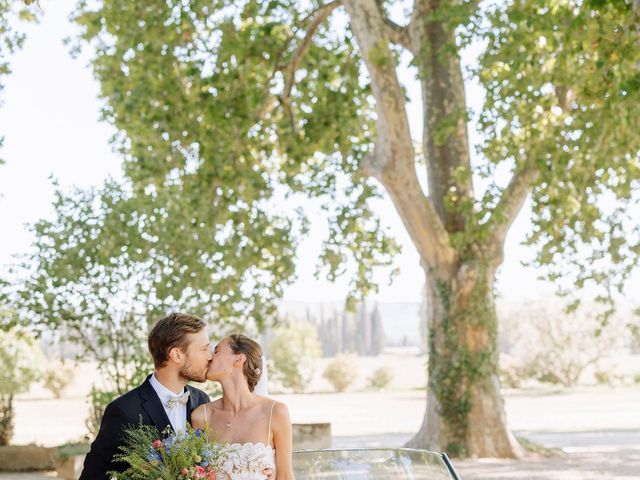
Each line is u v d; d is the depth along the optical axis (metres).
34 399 52.09
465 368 18.17
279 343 61.12
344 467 4.95
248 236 19.88
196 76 18.67
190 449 4.60
